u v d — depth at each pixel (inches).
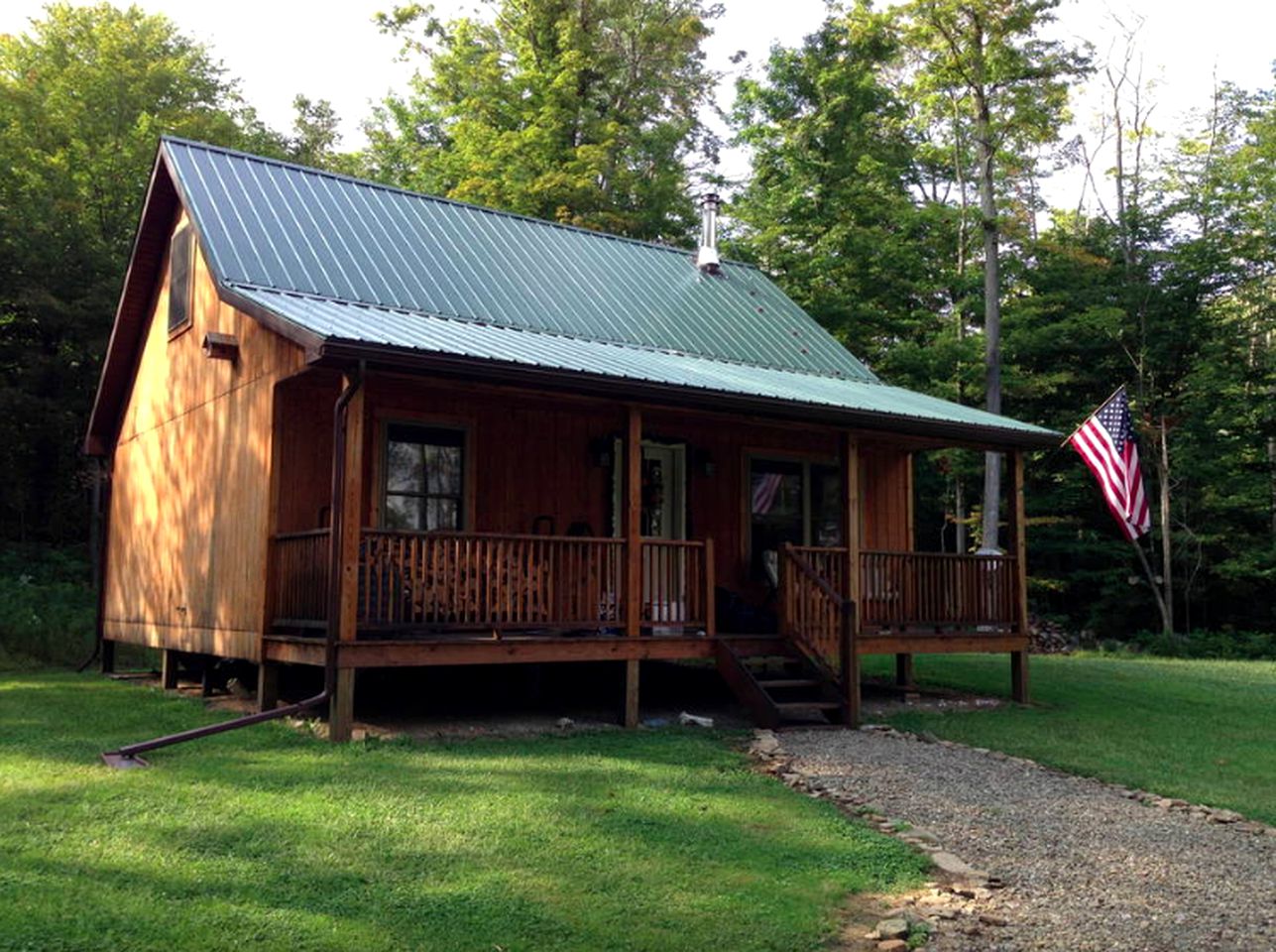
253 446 444.5
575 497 537.6
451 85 1268.5
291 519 455.2
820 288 1111.0
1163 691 614.2
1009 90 986.7
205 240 468.4
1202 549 1115.3
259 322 418.9
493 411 513.3
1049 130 1007.6
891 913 226.2
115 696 487.2
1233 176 1151.6
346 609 364.8
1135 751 423.8
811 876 245.8
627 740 388.8
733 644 452.8
